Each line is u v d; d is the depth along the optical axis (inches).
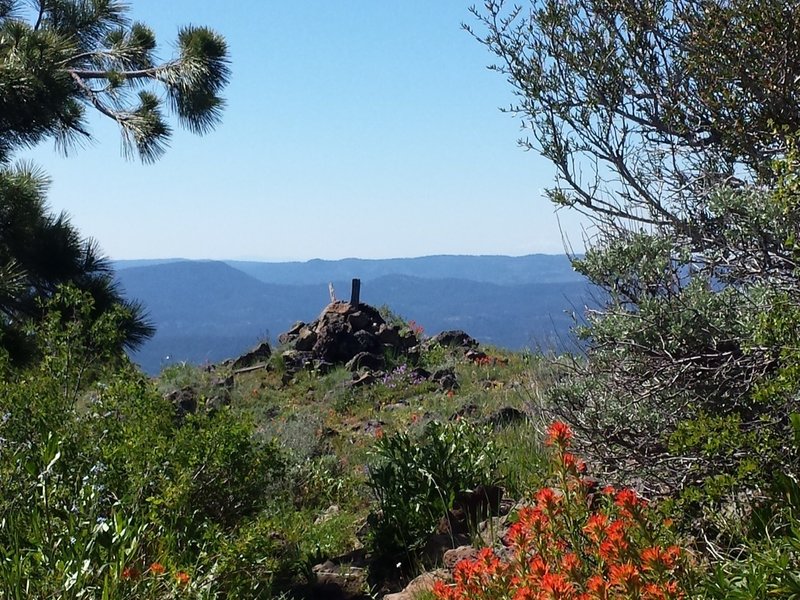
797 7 196.2
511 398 464.1
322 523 307.3
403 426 477.1
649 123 222.5
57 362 302.0
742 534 166.4
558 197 223.8
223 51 499.8
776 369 180.4
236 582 215.9
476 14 229.5
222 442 258.7
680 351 196.7
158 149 497.4
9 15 489.1
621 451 201.9
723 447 170.4
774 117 204.5
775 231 182.2
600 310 214.4
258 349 770.2
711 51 206.1
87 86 483.2
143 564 209.8
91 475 237.9
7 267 369.1
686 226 209.5
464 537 241.4
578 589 140.0
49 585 180.4
